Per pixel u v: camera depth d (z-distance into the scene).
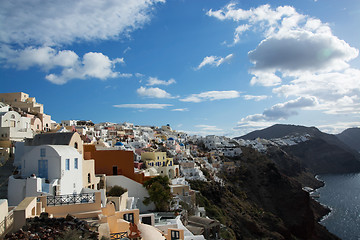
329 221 117.44
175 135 182.62
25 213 18.28
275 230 97.31
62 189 31.66
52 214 22.33
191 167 102.81
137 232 21.86
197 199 76.06
